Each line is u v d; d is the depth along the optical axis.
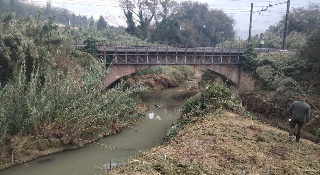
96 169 9.64
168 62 22.70
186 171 6.39
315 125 12.52
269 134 9.60
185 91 28.77
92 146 11.73
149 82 28.38
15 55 12.54
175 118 17.08
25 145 10.24
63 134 11.29
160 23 41.12
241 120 11.40
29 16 15.12
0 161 9.43
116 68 20.55
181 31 45.06
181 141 8.74
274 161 7.18
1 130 9.68
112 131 13.41
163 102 22.50
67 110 11.22
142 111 17.56
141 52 21.33
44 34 14.52
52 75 13.24
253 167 6.69
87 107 11.84
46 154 10.56
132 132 13.89
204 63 24.30
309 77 17.62
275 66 20.73
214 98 13.20
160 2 40.31
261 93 18.33
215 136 9.06
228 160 7.14
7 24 13.48
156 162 6.86
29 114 10.60
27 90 11.29
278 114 15.10
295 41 33.94
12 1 40.25
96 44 19.27
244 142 8.55
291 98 15.10
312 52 18.53
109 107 13.29
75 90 12.15
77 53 16.81
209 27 50.31
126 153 11.10
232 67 25.88
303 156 7.73
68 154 10.88
